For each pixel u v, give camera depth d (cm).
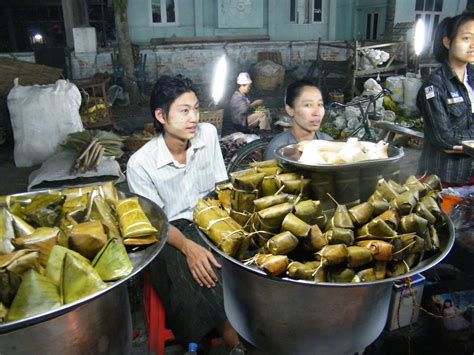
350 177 140
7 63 736
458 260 255
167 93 210
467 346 223
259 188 150
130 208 155
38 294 113
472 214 232
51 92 592
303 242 131
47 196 154
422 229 130
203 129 245
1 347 107
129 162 229
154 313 228
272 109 923
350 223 132
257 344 141
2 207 150
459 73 277
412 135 390
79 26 1049
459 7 1259
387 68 918
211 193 178
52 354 113
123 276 122
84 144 540
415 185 156
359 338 134
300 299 123
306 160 146
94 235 131
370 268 129
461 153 278
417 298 236
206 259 199
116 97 960
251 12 1255
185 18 1224
